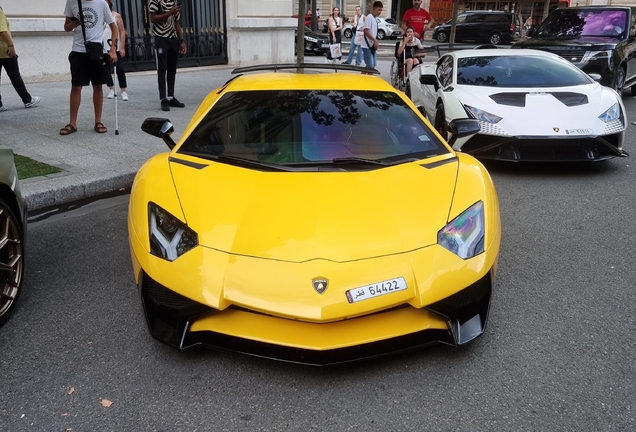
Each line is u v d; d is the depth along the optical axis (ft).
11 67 26.94
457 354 9.00
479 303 8.63
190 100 32.32
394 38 113.91
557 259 12.98
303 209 8.93
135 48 43.57
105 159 20.01
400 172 10.23
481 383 8.27
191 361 8.77
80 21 21.54
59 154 20.39
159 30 27.89
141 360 8.84
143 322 10.04
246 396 7.96
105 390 8.09
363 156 10.85
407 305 8.12
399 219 8.82
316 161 10.64
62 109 28.04
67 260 12.83
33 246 13.65
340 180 9.86
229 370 8.55
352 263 7.98
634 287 11.54
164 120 12.16
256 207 9.00
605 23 38.63
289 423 7.43
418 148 11.32
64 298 10.96
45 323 10.00
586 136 18.70
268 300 7.66
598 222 15.53
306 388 8.14
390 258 8.13
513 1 135.23
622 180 19.74
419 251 8.34
